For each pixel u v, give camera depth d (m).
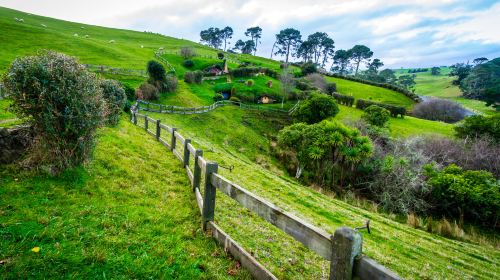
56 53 5.92
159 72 41.84
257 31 177.00
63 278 3.10
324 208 12.13
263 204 3.33
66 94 5.55
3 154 5.57
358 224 11.05
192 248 4.17
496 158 25.94
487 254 12.12
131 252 3.81
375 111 38.00
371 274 1.99
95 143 6.55
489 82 103.81
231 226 5.92
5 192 4.71
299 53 162.25
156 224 4.75
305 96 62.44
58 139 5.68
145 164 8.09
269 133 40.44
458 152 28.80
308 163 24.19
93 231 4.12
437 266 8.48
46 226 3.98
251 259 3.59
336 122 24.30
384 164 21.83
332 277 2.31
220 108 45.31
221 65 75.31
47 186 5.21
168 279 3.42
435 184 19.02
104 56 55.62
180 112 33.75
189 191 6.75
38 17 100.19
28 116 5.61
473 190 17.50
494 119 32.47
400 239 10.66
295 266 4.97
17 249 3.38
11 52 40.28
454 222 17.80
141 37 112.00
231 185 4.01
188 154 8.53
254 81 70.00
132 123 16.98
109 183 6.07
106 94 12.69
